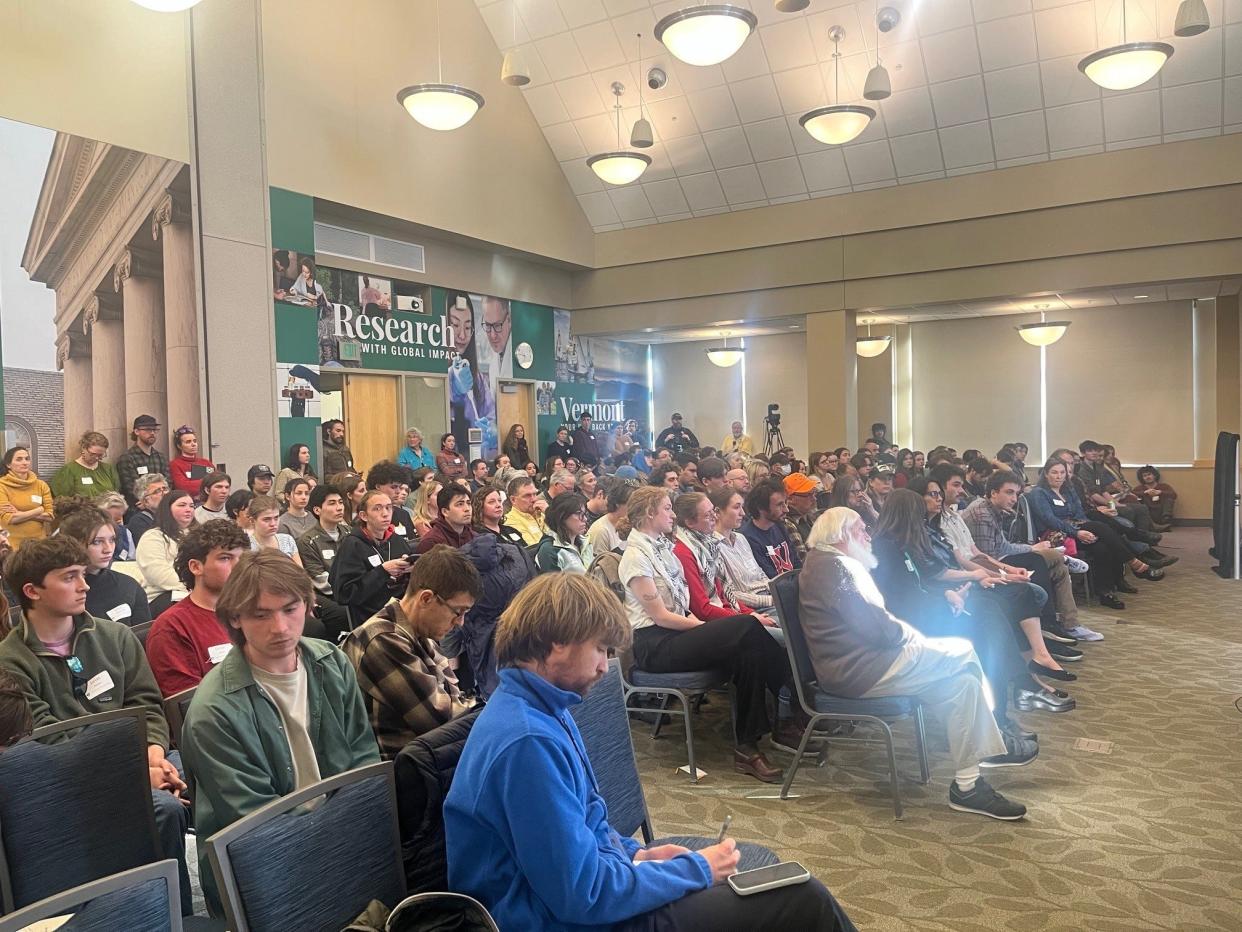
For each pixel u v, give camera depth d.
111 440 6.73
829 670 3.38
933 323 14.93
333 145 9.11
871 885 2.79
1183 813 3.27
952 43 9.65
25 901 1.83
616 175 10.38
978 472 8.12
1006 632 4.07
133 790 2.05
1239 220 9.58
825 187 11.72
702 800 3.50
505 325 12.65
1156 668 5.24
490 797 1.54
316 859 1.50
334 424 9.13
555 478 7.17
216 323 7.56
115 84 6.82
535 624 1.65
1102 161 10.16
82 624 2.64
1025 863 2.91
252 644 1.99
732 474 6.56
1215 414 12.82
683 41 7.37
